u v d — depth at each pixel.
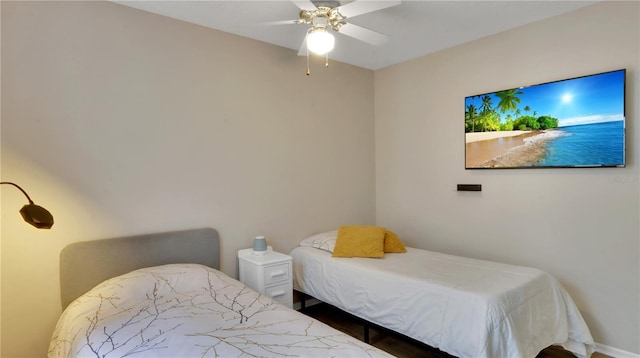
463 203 3.46
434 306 2.23
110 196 2.48
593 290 2.68
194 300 2.15
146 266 2.56
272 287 2.81
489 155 3.22
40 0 2.23
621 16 2.52
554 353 2.64
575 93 2.71
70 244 2.29
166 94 2.72
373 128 4.27
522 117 2.99
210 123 2.96
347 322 3.28
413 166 3.89
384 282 2.55
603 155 2.58
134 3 2.52
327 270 3.01
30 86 2.19
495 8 2.67
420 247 3.85
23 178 2.18
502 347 1.96
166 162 2.72
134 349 1.55
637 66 2.46
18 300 2.16
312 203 3.68
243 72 3.15
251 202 3.21
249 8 2.60
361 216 4.14
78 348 1.65
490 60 3.21
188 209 2.84
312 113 3.67
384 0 1.96
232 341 1.60
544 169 2.90
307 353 1.50
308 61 3.50
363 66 4.12
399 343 2.84
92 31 2.41
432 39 3.29
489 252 3.27
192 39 2.86
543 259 2.93
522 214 3.04
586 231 2.70
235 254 3.10
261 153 3.28
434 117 3.67
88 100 2.39
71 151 2.33
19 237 2.16
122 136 2.53
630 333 2.53
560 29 2.79
